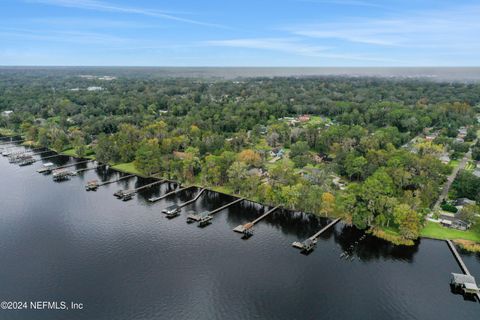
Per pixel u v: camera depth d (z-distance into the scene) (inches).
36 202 6141.7
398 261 4335.6
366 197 4972.9
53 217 5541.3
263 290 3806.6
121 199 6304.1
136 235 4980.3
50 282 3939.5
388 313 3489.2
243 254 4498.0
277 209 5782.5
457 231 4923.7
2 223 5329.7
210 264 4276.6
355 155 7386.8
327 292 3779.5
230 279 3986.2
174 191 6579.7
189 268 4190.5
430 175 6318.9
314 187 5625.0
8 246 4672.7
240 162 6643.7
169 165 7401.6
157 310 3513.8
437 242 4719.5
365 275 4065.0
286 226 5265.8
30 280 3973.9
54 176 7362.2
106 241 4810.5
